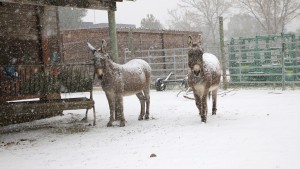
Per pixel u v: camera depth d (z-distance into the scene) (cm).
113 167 614
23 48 1253
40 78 1007
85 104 1020
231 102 1301
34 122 1188
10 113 911
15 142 890
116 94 997
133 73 1027
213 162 599
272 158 599
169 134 842
